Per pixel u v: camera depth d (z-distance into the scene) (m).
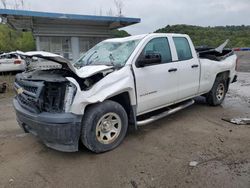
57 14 11.95
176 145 4.04
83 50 14.48
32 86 3.48
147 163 3.47
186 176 3.10
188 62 5.16
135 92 4.06
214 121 5.22
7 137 4.67
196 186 2.88
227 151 3.74
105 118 3.78
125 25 14.91
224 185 2.87
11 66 15.02
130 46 4.42
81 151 3.93
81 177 3.19
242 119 5.21
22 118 3.72
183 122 5.20
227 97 7.70
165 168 3.31
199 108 6.30
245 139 4.18
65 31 13.70
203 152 3.74
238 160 3.45
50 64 4.46
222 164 3.36
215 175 3.09
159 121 5.31
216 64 6.02
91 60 4.63
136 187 2.93
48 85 3.47
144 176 3.15
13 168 3.48
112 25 14.96
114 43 4.86
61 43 13.78
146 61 4.09
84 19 12.66
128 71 3.97
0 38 28.75
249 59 23.05
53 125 3.29
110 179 3.11
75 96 3.36
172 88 4.80
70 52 14.07
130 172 3.26
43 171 3.38
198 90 5.63
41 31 13.05
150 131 4.72
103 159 3.64
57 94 3.46
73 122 3.33
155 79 4.38
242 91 8.69
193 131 4.65
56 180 3.14
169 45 4.84
